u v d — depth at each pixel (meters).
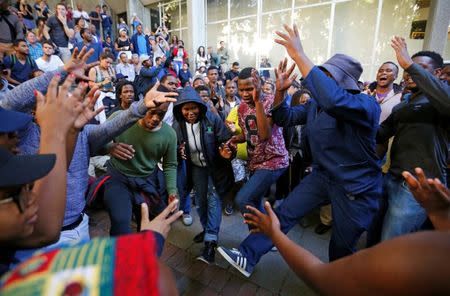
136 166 1.85
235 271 2.10
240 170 3.13
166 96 1.38
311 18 8.98
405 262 0.40
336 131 1.53
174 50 9.12
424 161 1.59
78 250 0.43
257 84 1.86
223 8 10.56
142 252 0.42
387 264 0.42
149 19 12.84
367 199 1.56
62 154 0.77
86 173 1.45
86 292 0.36
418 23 7.30
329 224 2.61
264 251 1.77
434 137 1.57
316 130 1.63
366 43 8.23
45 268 0.40
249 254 1.74
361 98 1.40
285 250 0.86
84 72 1.31
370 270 0.46
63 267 0.40
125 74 6.30
